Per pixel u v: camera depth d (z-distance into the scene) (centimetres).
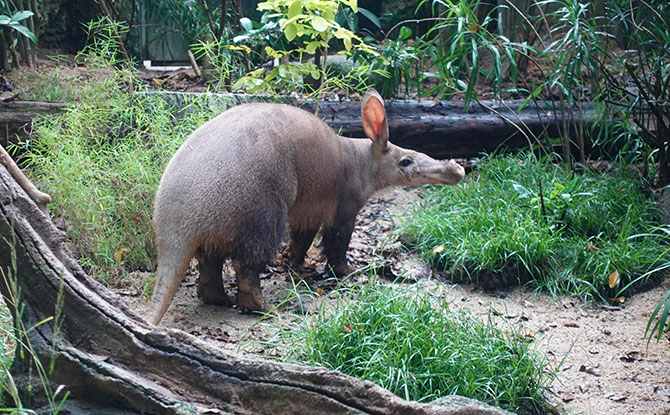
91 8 1079
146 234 573
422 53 823
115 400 314
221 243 479
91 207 547
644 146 761
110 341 326
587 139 852
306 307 519
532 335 504
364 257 626
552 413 411
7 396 322
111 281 546
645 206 682
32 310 326
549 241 604
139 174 574
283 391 322
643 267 602
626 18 873
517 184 684
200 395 324
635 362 473
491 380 406
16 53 862
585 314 546
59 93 717
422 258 624
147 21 1104
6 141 641
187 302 529
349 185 579
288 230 656
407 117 809
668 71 718
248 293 504
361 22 1180
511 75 762
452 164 605
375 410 319
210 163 474
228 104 680
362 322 435
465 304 553
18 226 323
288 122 524
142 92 661
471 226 636
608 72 735
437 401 335
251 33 764
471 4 757
